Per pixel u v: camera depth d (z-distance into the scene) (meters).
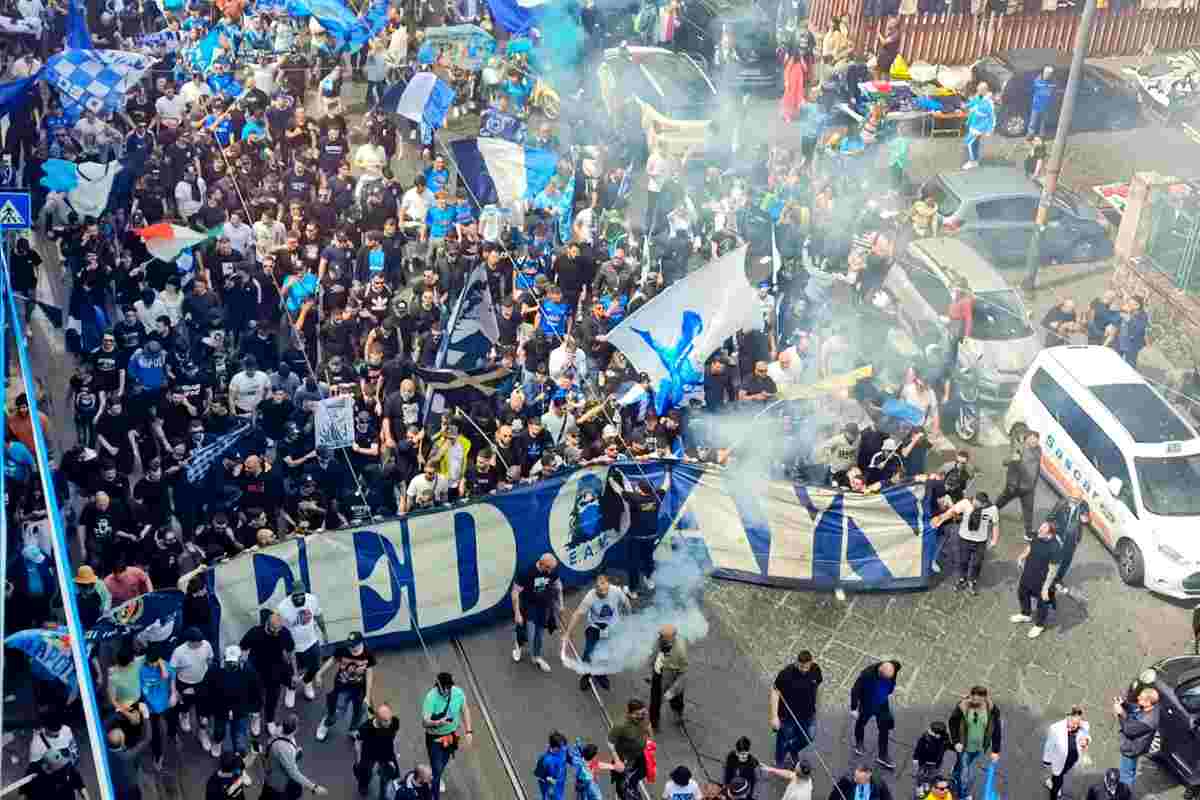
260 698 17.47
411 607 19.97
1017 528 23.39
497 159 26.97
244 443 20.67
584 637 20.36
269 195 26.50
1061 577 21.08
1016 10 37.53
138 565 18.73
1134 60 38.31
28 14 31.69
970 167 31.30
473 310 23.30
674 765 18.64
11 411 20.20
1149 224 28.78
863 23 37.59
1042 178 32.88
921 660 20.70
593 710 19.36
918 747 17.62
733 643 20.66
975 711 17.72
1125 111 35.28
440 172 27.58
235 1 33.16
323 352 23.42
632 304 24.28
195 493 19.84
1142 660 20.97
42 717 16.28
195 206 26.39
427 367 23.19
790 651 20.66
